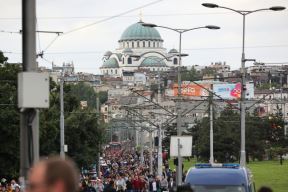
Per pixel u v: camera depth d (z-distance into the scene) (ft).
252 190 163.32
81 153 444.55
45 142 372.38
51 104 441.27
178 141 258.37
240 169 156.35
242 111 318.65
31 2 79.10
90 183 314.14
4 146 310.04
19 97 75.87
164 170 433.48
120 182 339.57
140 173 402.93
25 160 76.54
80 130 441.68
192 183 151.33
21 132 77.10
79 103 467.11
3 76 325.62
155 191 352.08
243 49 323.57
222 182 151.23
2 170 312.71
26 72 75.51
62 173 34.32
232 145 653.71
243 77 323.57
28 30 79.15
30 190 34.35
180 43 336.49
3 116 305.73
